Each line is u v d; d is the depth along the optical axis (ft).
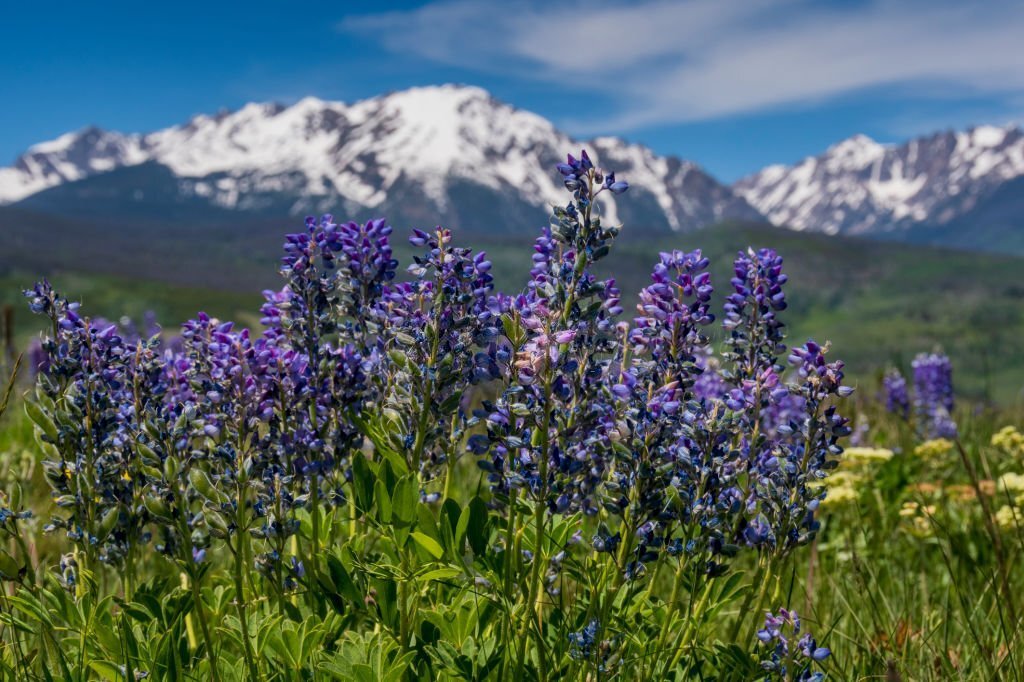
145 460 11.03
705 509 10.82
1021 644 15.05
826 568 21.33
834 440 11.37
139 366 12.25
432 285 11.73
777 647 10.55
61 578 12.25
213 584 14.20
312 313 12.57
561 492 10.81
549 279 11.38
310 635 10.85
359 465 11.76
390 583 11.53
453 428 12.73
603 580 11.49
